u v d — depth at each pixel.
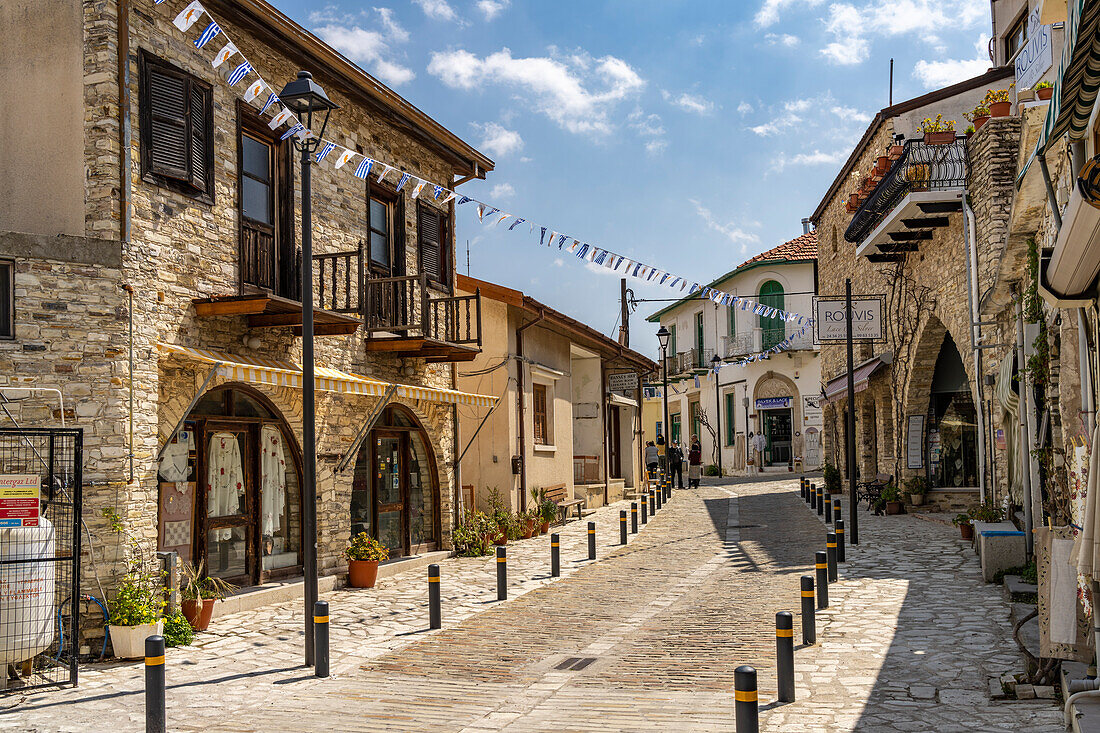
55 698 7.66
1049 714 6.43
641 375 31.83
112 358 9.64
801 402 39.06
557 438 23.06
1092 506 5.72
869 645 8.82
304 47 12.67
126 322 9.79
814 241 40.88
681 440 48.44
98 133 9.79
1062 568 6.82
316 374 11.59
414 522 16.47
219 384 11.07
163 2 10.60
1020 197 11.20
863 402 27.31
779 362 39.69
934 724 6.35
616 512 25.16
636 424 31.56
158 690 6.22
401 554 15.91
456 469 17.66
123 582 9.42
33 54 9.85
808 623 9.02
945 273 19.25
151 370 10.12
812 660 8.38
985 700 6.88
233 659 9.05
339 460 13.76
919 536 17.08
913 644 8.74
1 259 9.27
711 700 7.20
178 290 10.66
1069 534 6.82
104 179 9.76
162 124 10.50
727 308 42.88
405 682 8.18
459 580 14.16
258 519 12.20
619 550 17.48
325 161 13.62
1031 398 12.91
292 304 11.23
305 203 9.23
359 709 7.27
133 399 9.80
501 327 19.73
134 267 9.95
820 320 17.31
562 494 23.16
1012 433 15.60
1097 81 5.66
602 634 10.09
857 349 27.19
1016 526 14.03
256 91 9.25
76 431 8.40
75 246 9.52
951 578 12.32
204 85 11.19
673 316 49.19
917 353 21.34
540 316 20.33
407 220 16.12
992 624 9.38
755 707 5.43
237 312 10.75
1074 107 6.11
